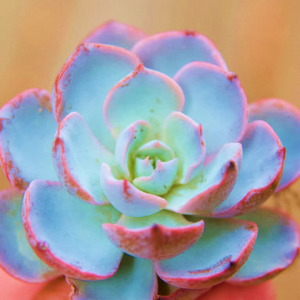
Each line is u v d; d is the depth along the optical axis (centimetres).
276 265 31
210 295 32
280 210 32
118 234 29
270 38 40
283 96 39
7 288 32
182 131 31
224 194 29
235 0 40
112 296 30
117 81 32
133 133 31
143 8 40
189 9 40
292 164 32
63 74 31
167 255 29
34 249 29
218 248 30
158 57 33
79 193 30
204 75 32
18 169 31
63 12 40
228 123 32
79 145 31
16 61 39
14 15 40
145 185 30
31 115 32
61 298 32
